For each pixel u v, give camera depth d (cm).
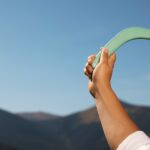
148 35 170
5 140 15662
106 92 158
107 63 167
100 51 171
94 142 16212
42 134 17725
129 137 145
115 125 150
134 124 149
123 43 171
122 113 152
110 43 171
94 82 163
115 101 156
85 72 169
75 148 16525
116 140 147
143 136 144
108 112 154
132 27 172
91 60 169
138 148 141
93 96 163
